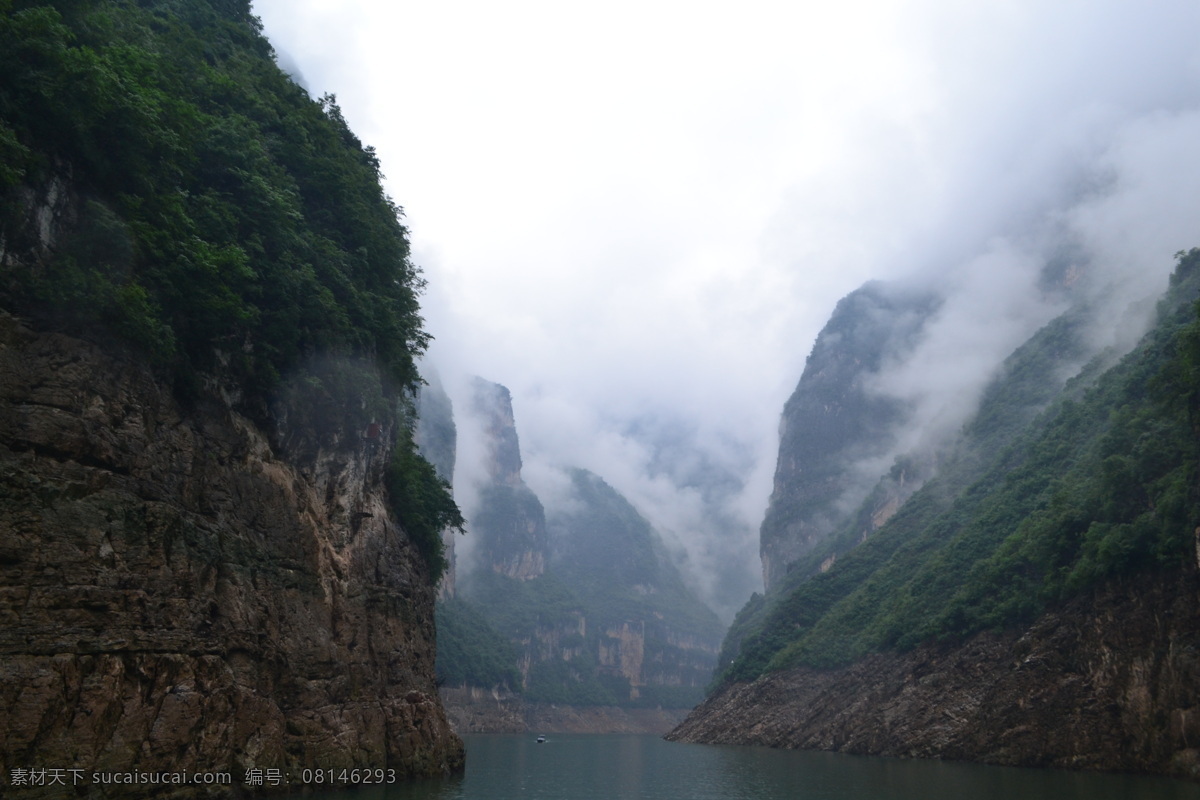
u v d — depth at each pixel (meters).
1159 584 60.72
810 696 116.06
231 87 47.50
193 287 37.75
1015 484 106.88
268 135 50.09
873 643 107.94
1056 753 66.50
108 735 29.83
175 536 34.91
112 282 33.59
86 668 29.39
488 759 95.69
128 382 34.06
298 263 46.28
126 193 35.38
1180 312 91.00
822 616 139.12
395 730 51.59
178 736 32.78
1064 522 75.69
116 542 31.75
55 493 29.98
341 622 47.56
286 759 40.09
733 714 130.12
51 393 30.67
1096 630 66.12
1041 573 80.38
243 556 39.81
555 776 71.06
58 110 32.03
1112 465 70.38
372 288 56.91
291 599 43.16
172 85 41.78
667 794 57.12
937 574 103.88
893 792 54.25
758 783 63.78
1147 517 62.62
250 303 42.97
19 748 26.72
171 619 33.62
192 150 40.66
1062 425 108.94
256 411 43.75
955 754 76.19
